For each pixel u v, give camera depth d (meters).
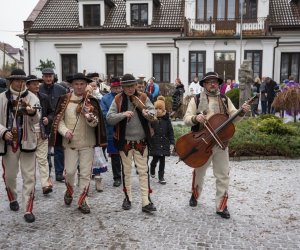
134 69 25.30
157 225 4.91
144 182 5.36
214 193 6.26
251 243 4.41
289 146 9.09
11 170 5.20
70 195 5.58
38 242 4.41
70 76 5.29
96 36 25.23
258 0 23.97
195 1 24.28
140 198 6.02
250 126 10.84
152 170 7.29
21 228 4.80
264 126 10.22
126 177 5.46
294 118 12.82
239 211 5.43
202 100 5.21
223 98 5.28
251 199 5.97
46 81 6.96
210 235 4.62
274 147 9.01
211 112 5.20
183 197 6.08
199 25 24.33
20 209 5.50
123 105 5.30
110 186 6.72
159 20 25.12
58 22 25.86
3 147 5.06
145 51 25.05
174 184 6.86
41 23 25.86
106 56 25.58
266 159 8.92
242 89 14.79
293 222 5.04
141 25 25.25
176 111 17.66
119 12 26.02
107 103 6.68
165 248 4.26
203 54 24.00
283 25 23.84
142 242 4.41
